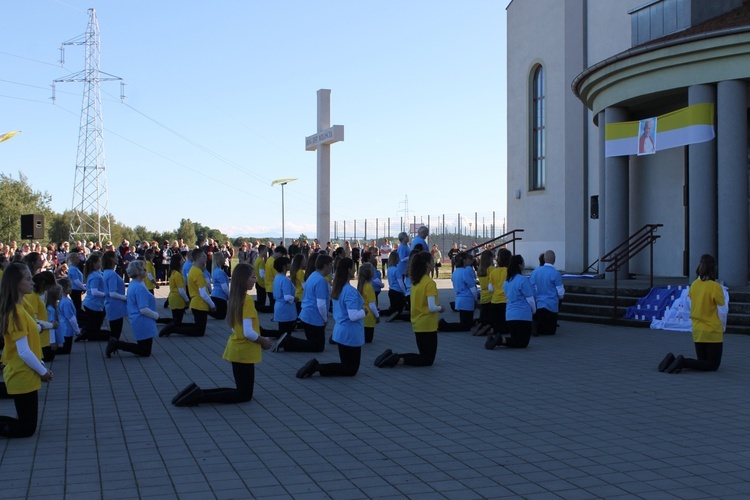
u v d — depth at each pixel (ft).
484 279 49.62
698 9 59.62
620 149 55.52
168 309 70.23
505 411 25.94
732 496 16.99
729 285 48.52
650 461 19.81
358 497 17.02
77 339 45.91
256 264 66.28
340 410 26.25
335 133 109.29
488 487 17.69
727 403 26.99
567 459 20.03
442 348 41.88
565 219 79.61
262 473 18.89
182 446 21.53
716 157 50.26
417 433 22.95
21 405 22.30
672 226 63.87
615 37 73.72
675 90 52.21
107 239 197.47
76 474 18.88
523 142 90.68
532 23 88.43
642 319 50.01
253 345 27.32
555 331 47.11
